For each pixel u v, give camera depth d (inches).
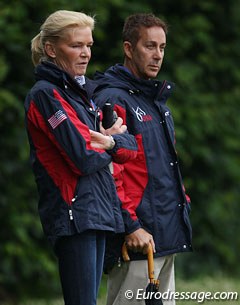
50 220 640.4
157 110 743.7
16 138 1341.0
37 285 1387.8
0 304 1327.5
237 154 1659.7
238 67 1653.5
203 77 1616.6
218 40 1641.2
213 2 1621.6
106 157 640.4
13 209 1344.7
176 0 1584.6
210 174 1631.4
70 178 634.8
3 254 1336.1
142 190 717.9
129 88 735.7
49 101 634.8
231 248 1664.6
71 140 625.3
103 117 674.2
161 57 754.8
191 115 1544.0
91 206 630.5
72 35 654.5
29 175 1381.6
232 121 1636.3
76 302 634.2
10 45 1342.3
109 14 1461.6
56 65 647.1
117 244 716.0
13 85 1374.3
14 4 1342.3
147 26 747.4
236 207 1679.4
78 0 1386.6
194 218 1611.7
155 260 721.0
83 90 655.1
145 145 722.2
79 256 631.2
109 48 1498.5
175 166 738.8
